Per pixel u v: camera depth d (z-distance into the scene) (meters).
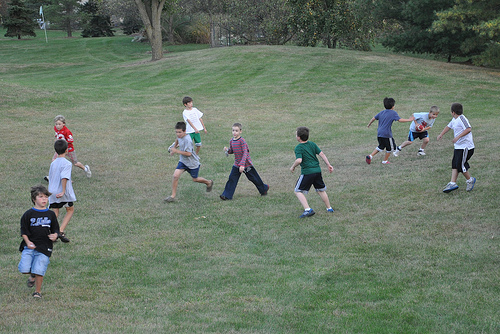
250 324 4.78
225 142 14.95
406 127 16.77
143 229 7.95
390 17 33.19
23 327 4.63
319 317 4.92
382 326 4.68
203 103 21.73
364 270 6.16
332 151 13.64
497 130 14.58
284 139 15.29
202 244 7.29
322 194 8.48
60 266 6.41
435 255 6.48
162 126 17.08
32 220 5.37
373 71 26.86
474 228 7.33
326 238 7.35
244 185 10.67
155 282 5.96
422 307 5.07
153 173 11.52
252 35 43.09
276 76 26.50
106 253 6.89
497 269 5.95
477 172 10.11
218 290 5.70
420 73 26.34
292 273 6.14
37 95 20.89
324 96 22.55
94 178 11.05
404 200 8.91
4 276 6.03
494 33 24.92
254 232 7.74
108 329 4.62
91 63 40.09
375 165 11.81
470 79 25.03
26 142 13.98
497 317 4.79
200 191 10.15
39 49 50.09
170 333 4.57
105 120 17.81
